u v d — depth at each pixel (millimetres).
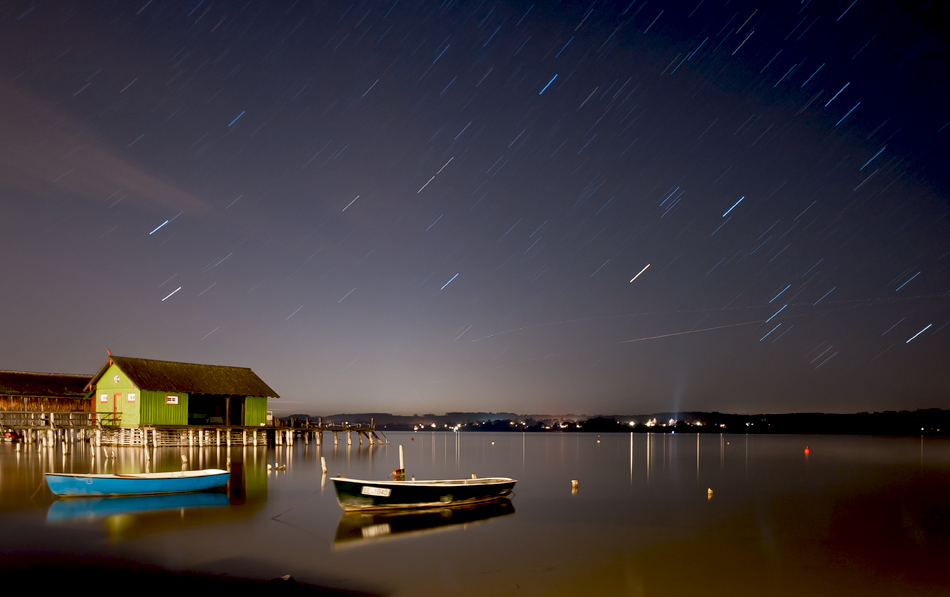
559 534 18516
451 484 22031
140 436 44250
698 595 13273
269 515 20062
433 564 15102
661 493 28031
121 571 13898
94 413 44594
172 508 20797
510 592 13227
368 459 43906
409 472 36625
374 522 19453
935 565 15648
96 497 21938
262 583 13234
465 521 20062
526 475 36281
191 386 47156
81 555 15000
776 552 16812
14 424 43094
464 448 73750
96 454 38438
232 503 22031
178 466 32062
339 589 13203
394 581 13773
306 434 59750
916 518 21984
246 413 51688
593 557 16016
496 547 16812
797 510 23469
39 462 33438
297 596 12695
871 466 44906
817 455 59812
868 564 15719
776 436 144625
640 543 17594
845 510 23578
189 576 13711
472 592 13180
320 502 22484
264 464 36000
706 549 17047
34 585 12914
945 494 28406
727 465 45500
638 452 65625
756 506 24328
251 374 53594
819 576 14680
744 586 13898
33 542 16047
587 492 28156
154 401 45250
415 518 20219
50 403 48969
